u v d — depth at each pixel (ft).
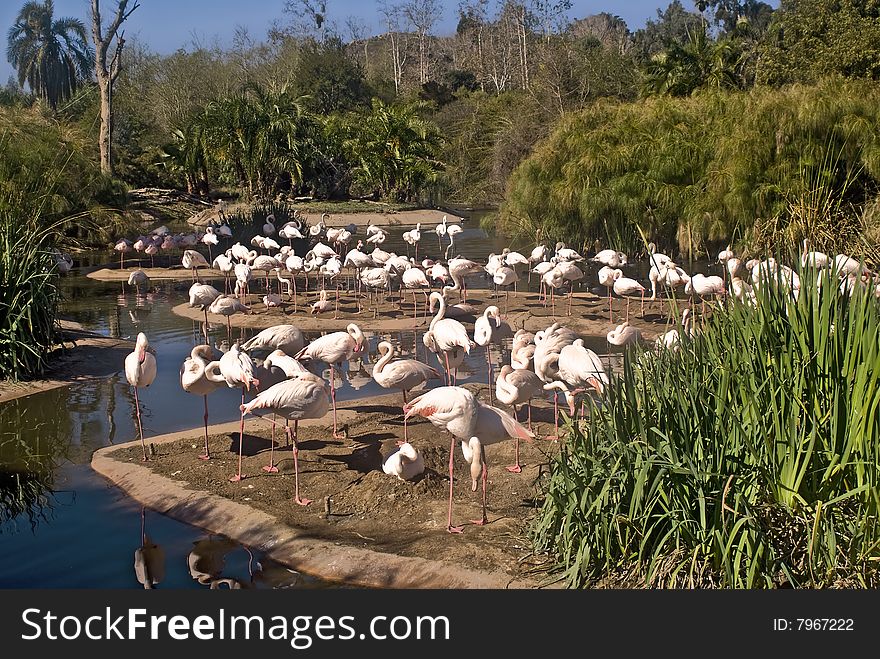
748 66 140.56
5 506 26.03
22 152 89.15
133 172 163.84
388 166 157.99
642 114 89.76
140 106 195.52
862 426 18.84
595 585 19.26
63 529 24.26
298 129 154.51
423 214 144.46
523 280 73.20
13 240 42.83
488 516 23.76
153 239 86.69
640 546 18.95
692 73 124.88
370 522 24.06
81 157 101.40
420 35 299.58
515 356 32.96
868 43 98.37
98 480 28.12
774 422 19.26
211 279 76.54
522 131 147.74
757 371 20.30
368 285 60.34
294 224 97.91
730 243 74.33
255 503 25.30
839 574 18.29
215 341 49.75
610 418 21.57
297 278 76.69
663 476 19.25
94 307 62.08
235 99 151.23
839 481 19.19
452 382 39.17
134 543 23.44
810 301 20.71
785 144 75.05
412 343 49.01
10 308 39.78
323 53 222.07
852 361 19.51
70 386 39.52
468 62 290.76
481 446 22.71
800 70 105.81
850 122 72.74
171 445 30.48
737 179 74.84
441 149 175.42
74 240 97.04
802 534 18.88
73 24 228.02
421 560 21.24
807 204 62.64
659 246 82.84
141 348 29.78
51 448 31.19
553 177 89.66
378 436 31.17
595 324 52.03
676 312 23.98
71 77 230.07
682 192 79.25
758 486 18.94
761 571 18.25
